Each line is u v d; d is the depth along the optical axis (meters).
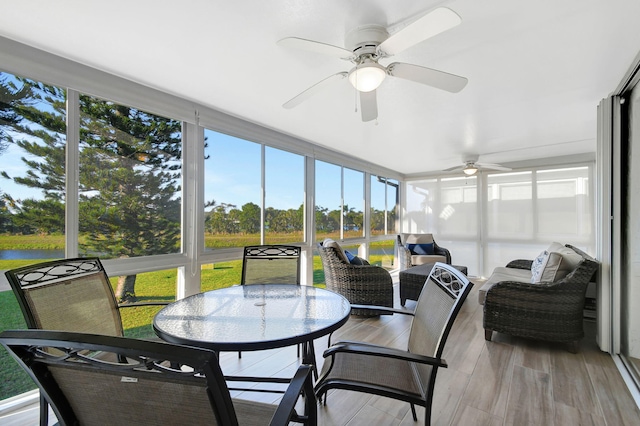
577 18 1.54
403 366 1.50
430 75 1.67
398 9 1.48
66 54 1.92
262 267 2.52
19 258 1.84
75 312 1.48
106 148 2.25
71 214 2.06
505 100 2.62
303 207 4.19
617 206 2.40
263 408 1.15
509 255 5.59
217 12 1.52
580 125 3.32
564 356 2.49
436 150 4.58
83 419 0.74
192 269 2.79
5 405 1.78
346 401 1.87
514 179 5.55
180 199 2.73
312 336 1.26
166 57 1.96
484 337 2.92
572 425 1.64
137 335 2.55
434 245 5.67
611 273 2.45
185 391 0.64
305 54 1.91
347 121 3.24
